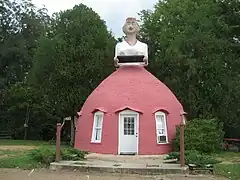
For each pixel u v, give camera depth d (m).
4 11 51.00
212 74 33.12
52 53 36.47
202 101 33.22
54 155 20.02
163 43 38.81
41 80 37.75
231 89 33.34
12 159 20.25
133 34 28.33
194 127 25.80
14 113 49.94
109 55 37.34
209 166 18.03
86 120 26.97
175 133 25.84
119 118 25.48
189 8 40.91
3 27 50.97
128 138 25.38
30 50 52.00
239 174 16.70
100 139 25.67
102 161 20.59
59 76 36.31
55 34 37.88
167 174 17.03
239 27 36.28
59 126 19.41
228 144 31.88
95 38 37.50
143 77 27.17
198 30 34.34
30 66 51.66
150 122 25.39
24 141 42.62
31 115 49.28
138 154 24.70
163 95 26.81
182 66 34.31
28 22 52.62
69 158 20.69
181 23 39.84
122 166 17.94
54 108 39.53
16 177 15.43
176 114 26.98
